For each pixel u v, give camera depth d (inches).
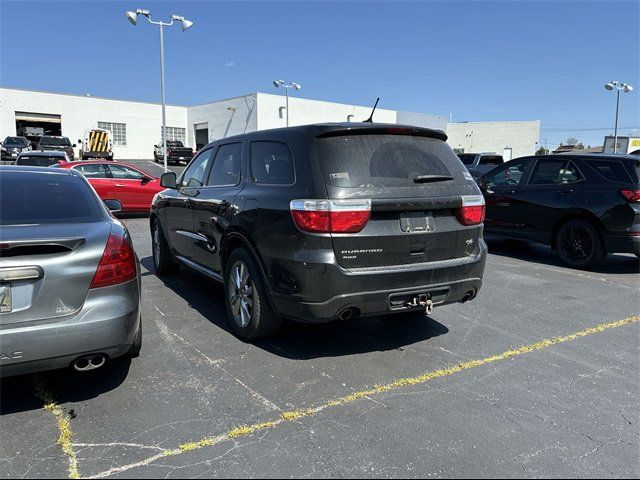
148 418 121.7
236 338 175.5
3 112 1626.5
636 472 103.3
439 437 114.7
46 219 135.5
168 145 1612.9
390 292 147.1
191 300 220.7
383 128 154.8
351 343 173.0
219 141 212.1
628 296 241.0
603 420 123.9
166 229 249.3
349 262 142.9
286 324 191.9
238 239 173.3
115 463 103.8
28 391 135.6
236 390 136.3
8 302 115.8
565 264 311.1
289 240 146.4
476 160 841.5
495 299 232.7
